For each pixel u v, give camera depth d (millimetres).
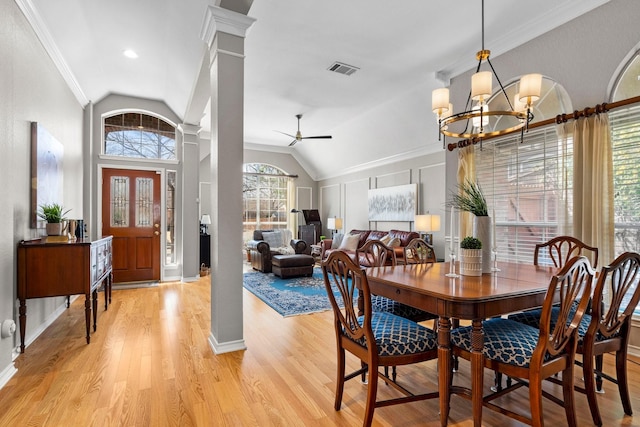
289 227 9047
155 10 2947
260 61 3988
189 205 5547
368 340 1628
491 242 2158
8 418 1741
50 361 2426
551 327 1874
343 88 4781
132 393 1995
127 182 5309
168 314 3631
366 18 3109
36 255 2555
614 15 2588
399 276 2029
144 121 5496
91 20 3145
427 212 5938
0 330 2113
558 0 2787
